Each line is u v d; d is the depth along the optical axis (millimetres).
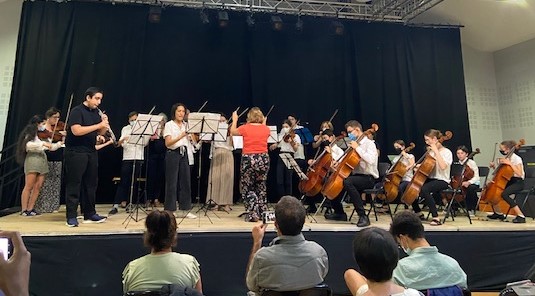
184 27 6395
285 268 1891
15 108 5672
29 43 5809
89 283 3242
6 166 5543
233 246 3527
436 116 6977
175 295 1669
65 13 5961
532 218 4961
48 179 4613
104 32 6031
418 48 7102
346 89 6840
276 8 6441
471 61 7637
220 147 5008
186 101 6285
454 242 3850
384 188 4570
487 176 5898
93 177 3750
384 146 6773
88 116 3588
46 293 3166
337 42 6914
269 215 2418
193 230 3498
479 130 7453
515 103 7219
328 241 3689
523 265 3912
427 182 4363
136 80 6016
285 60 6652
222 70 6473
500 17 6609
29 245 3189
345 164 3939
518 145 4652
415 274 1762
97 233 3322
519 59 7148
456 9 6859
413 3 6750
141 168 5328
